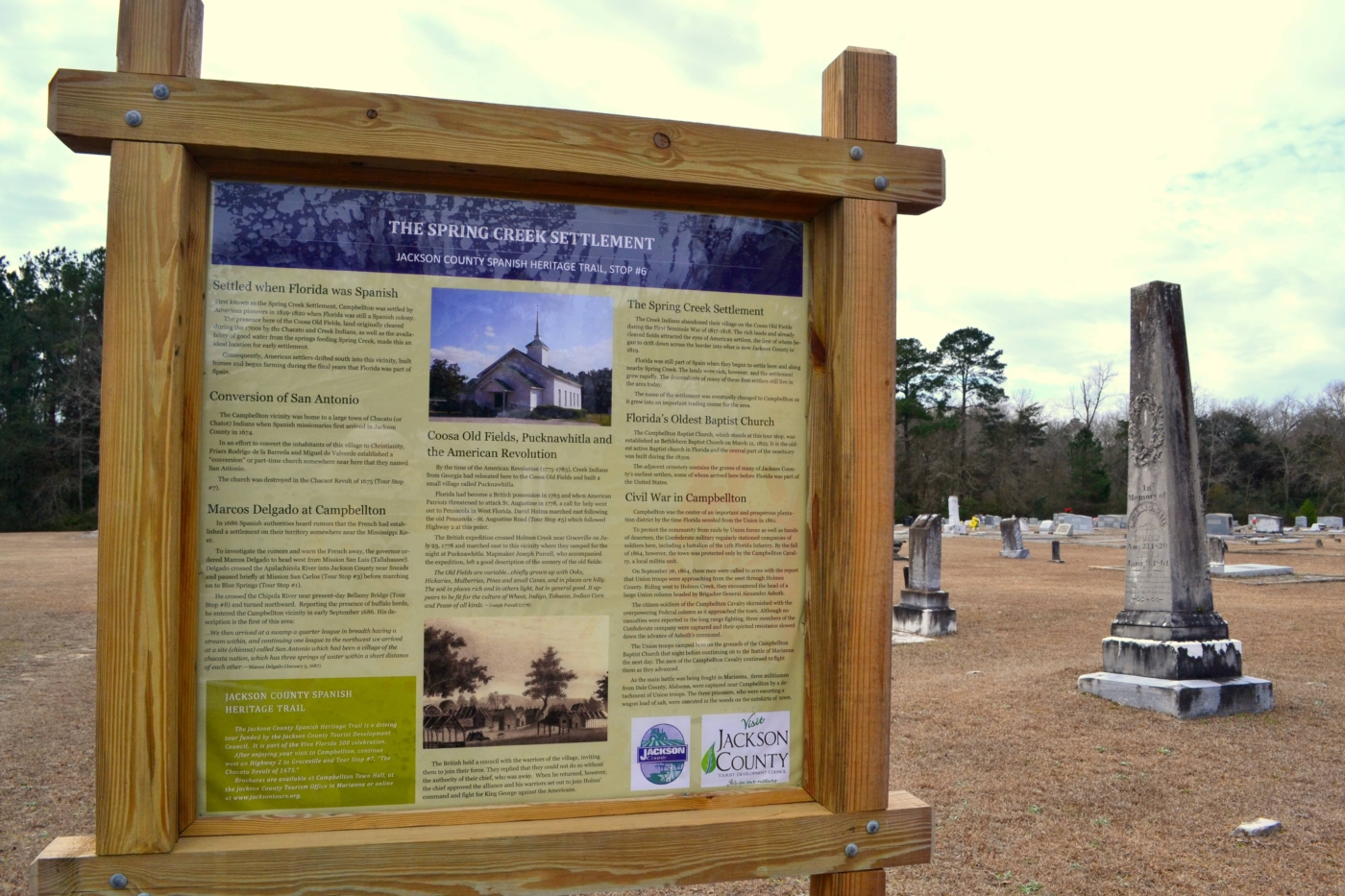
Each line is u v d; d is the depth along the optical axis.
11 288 45.56
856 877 2.34
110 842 1.95
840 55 2.42
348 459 2.16
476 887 2.10
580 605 2.28
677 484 2.35
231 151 2.05
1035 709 8.08
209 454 2.11
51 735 7.27
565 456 2.28
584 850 2.16
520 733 2.24
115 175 1.97
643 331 2.35
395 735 2.17
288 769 2.12
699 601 2.36
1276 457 61.34
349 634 2.16
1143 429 8.40
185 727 2.04
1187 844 4.95
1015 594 18.25
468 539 2.22
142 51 2.01
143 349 1.98
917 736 7.29
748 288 2.42
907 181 2.41
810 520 2.41
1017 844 4.96
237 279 2.14
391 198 2.22
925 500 60.34
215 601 2.10
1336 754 6.64
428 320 2.22
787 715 2.41
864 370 2.35
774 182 2.31
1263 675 9.52
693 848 2.22
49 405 43.53
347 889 2.04
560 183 2.27
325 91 2.06
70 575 20.61
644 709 2.32
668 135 2.24
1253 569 21.50
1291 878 4.49
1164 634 8.04
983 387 65.50
